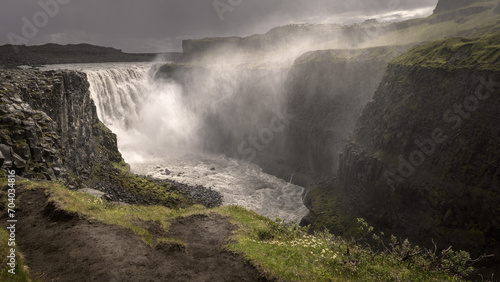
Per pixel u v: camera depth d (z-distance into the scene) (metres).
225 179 74.06
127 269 11.21
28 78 39.56
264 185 73.12
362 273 10.82
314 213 58.97
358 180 57.97
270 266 11.16
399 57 65.56
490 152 41.44
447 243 42.56
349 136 67.00
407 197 49.28
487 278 36.88
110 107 81.94
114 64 138.50
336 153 75.94
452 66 50.41
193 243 14.89
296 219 59.69
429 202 46.34
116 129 83.12
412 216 47.78
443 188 45.06
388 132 56.03
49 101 38.28
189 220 18.53
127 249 12.58
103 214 15.95
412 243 46.03
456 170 44.72
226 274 11.26
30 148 26.27
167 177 68.88
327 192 65.38
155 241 14.04
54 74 43.59
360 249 12.48
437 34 95.75
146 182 50.22
